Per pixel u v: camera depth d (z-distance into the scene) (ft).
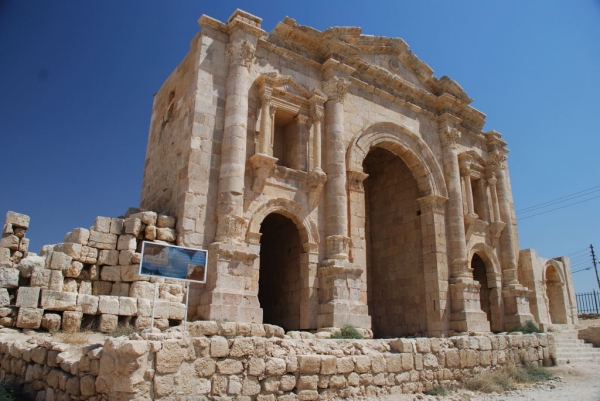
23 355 40.14
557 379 60.18
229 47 70.08
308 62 79.36
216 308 55.72
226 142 65.05
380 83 90.53
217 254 58.70
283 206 69.72
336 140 75.97
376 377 43.98
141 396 29.76
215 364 34.12
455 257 89.81
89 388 31.17
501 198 107.55
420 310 88.63
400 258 95.81
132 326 50.16
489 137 110.83
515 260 103.55
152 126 89.25
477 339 56.90
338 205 72.84
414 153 92.53
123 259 55.77
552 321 115.14
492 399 47.11
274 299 80.12
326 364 40.22
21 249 56.85
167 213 65.36
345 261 69.72
